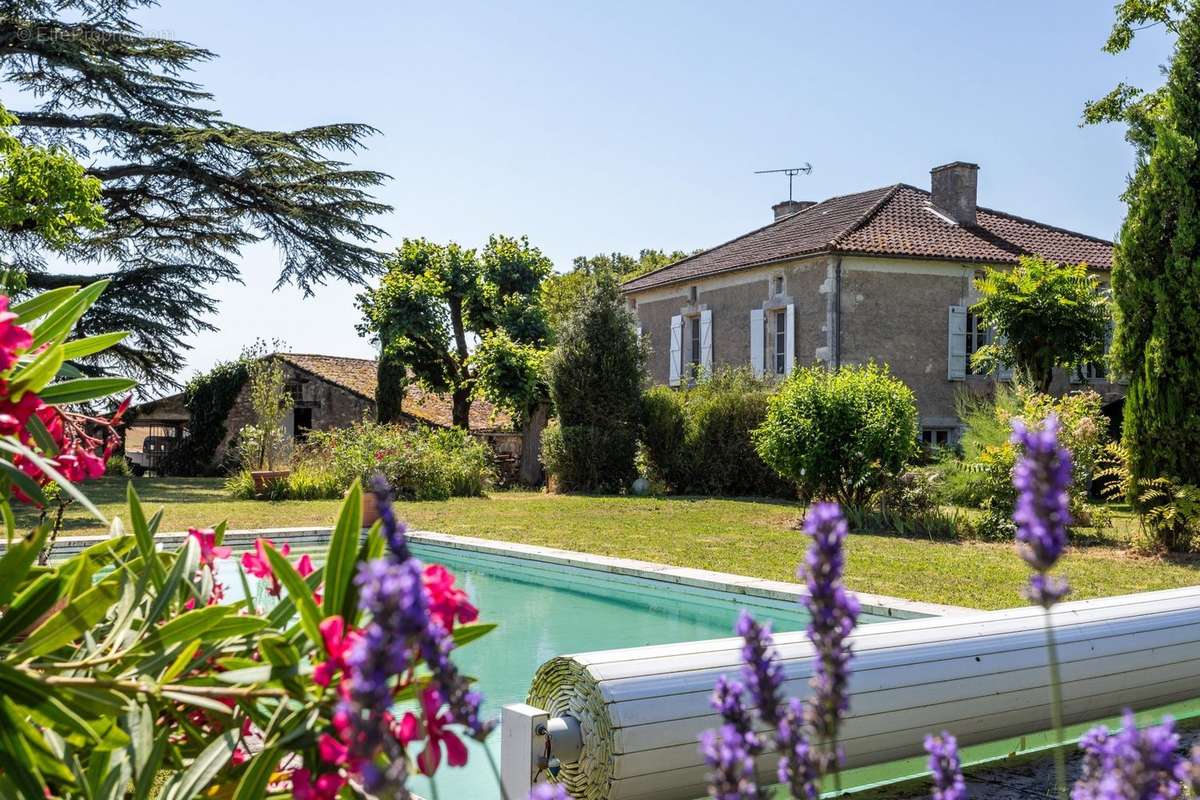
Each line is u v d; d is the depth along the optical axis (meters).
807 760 1.32
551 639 7.87
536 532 13.18
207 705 1.62
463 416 30.14
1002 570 9.44
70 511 15.09
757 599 8.45
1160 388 10.84
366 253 26.36
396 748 1.08
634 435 21.72
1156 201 10.95
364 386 33.47
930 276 21.77
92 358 25.56
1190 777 1.09
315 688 1.60
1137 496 11.02
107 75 22.94
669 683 3.30
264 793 1.58
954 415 21.91
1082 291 19.20
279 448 21.78
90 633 2.02
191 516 15.12
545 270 32.19
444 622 1.43
